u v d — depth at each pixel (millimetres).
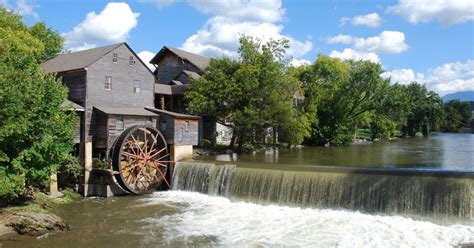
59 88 21094
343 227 17609
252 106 37125
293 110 41469
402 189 19109
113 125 26156
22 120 18234
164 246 15531
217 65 38188
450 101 132625
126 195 25297
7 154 18828
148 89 30688
